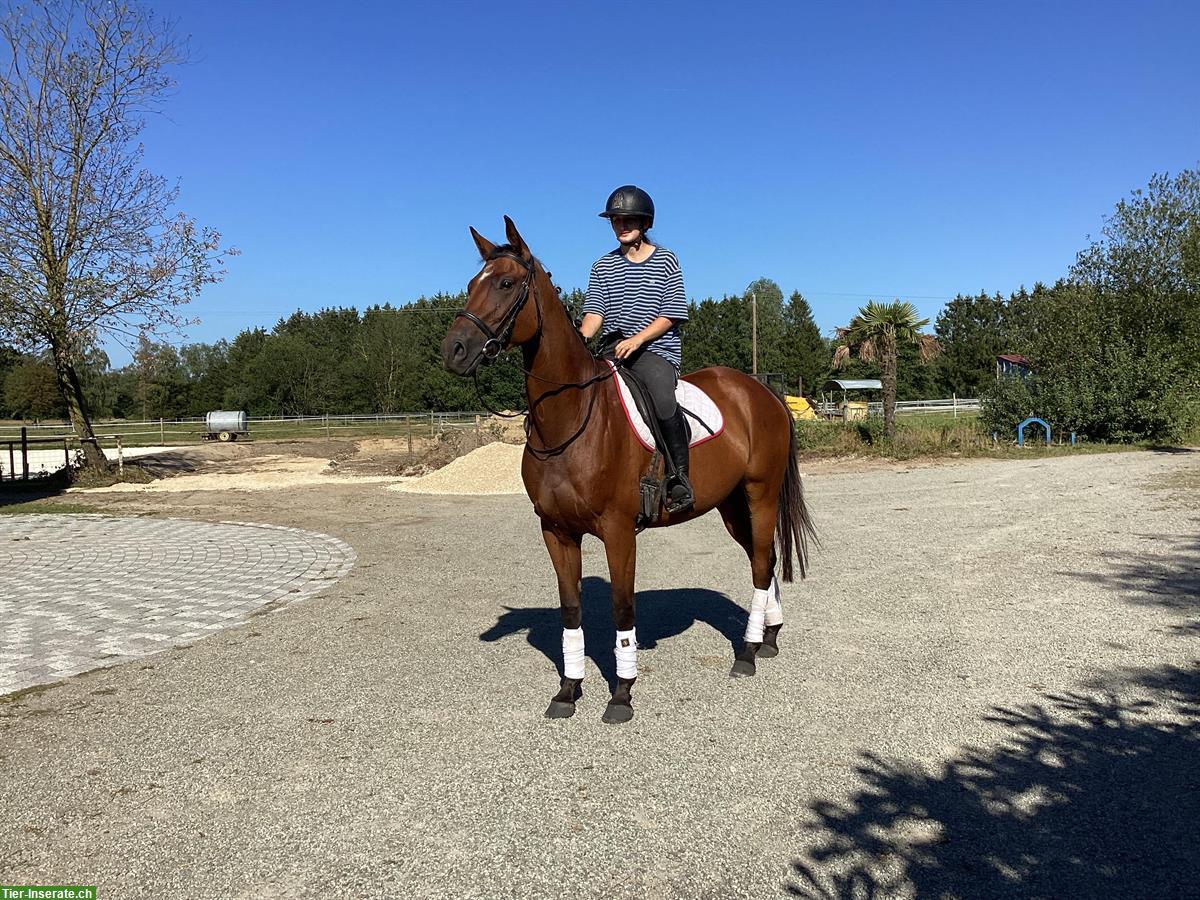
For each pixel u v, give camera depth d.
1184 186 22.88
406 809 3.33
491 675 5.00
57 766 3.81
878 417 24.70
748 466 4.97
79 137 17.97
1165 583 6.69
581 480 4.05
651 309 4.48
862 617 6.05
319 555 9.44
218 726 4.27
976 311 76.19
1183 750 3.68
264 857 2.99
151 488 18.03
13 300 17.64
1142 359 20.36
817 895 2.69
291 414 65.50
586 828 3.14
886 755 3.72
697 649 5.41
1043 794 3.33
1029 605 6.22
